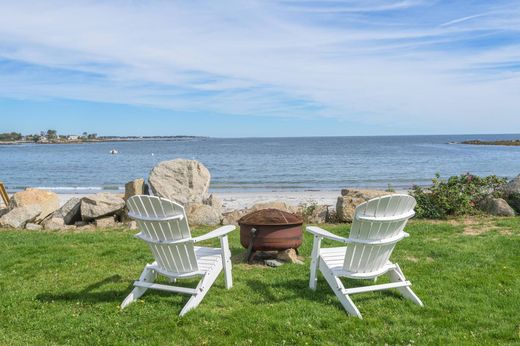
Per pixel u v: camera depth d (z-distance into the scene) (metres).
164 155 67.94
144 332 4.27
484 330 4.20
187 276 4.97
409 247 7.30
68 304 5.08
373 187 26.33
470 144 104.12
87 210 10.72
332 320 4.45
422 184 27.34
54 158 62.31
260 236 6.45
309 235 8.59
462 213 10.29
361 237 4.68
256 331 4.23
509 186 10.80
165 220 4.62
